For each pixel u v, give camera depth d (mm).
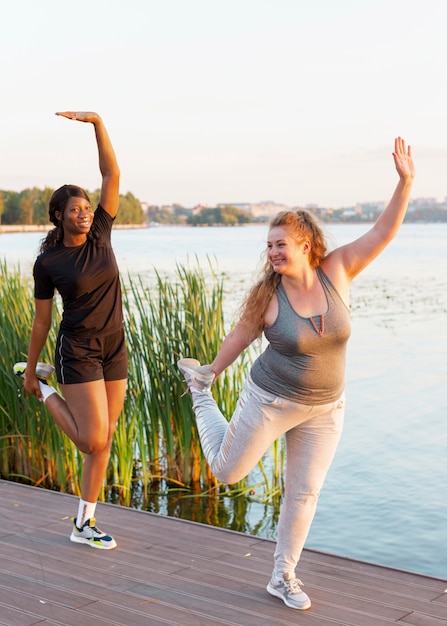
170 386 6156
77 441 3791
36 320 3785
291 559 3293
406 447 7348
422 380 10297
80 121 3688
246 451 3168
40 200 61125
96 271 3615
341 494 6191
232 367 6453
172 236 84000
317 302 3018
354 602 3289
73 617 3193
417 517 5680
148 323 6219
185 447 6105
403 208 3076
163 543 3992
